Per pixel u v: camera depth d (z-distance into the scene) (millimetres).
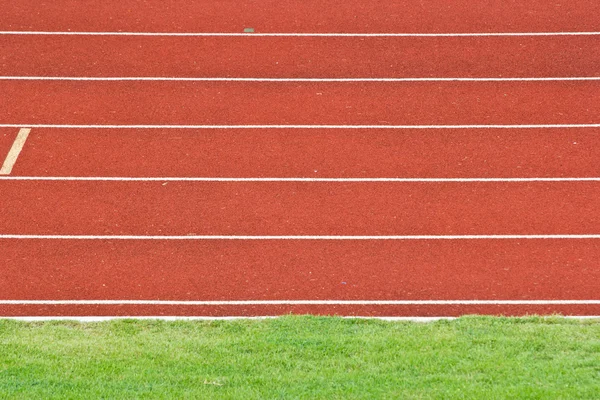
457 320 17609
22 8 32406
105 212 22234
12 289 19375
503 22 31297
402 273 19938
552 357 15805
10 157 24453
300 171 23875
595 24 31094
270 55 29547
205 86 27891
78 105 26891
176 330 17469
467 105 26828
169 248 20859
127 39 30484
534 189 23141
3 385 14703
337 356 15961
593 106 26750
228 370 15406
